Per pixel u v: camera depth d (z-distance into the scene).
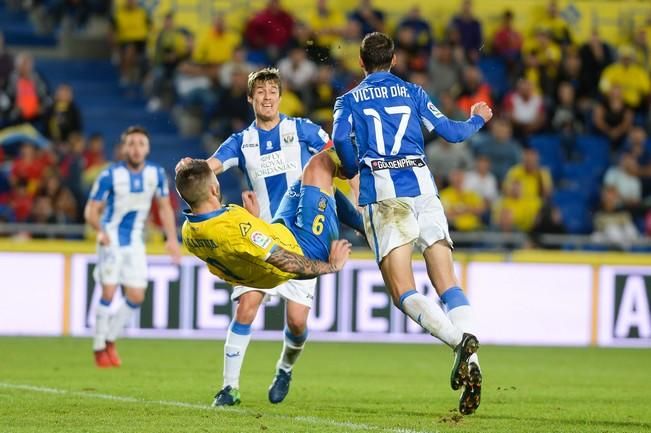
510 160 56.28
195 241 20.16
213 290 46.72
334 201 22.52
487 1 66.31
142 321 46.56
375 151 21.25
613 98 60.50
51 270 46.31
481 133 58.47
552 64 61.16
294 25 59.31
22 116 56.19
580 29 67.69
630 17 67.56
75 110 56.12
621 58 62.69
